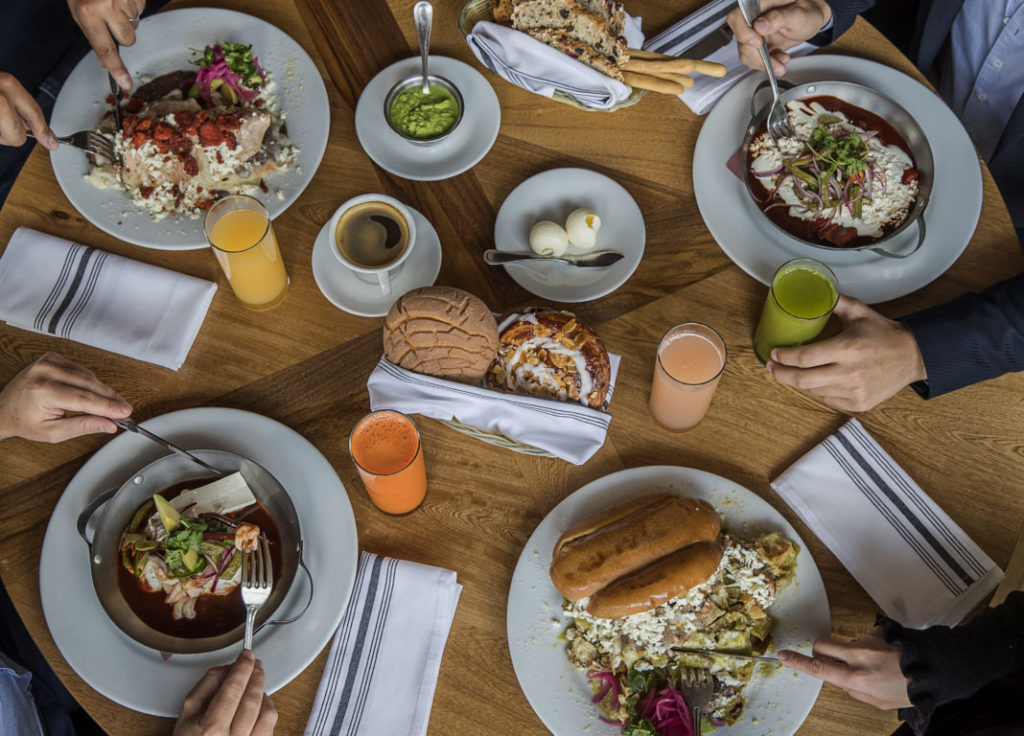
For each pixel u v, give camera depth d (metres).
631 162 1.64
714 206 1.58
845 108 1.62
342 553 1.31
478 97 1.68
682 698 1.20
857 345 1.37
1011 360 1.40
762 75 1.68
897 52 1.75
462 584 1.33
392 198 1.49
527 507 1.38
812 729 1.22
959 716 1.31
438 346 1.32
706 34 1.73
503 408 1.33
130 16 1.66
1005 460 1.39
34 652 1.76
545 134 1.67
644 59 1.62
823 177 1.52
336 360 1.49
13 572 1.32
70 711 1.80
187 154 1.54
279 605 1.25
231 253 1.33
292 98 1.67
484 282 1.54
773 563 1.27
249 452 1.39
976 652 1.13
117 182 1.59
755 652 1.25
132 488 1.29
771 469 1.40
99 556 1.25
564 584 1.19
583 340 1.39
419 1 1.61
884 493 1.34
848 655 1.18
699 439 1.42
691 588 1.17
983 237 1.56
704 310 1.52
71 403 1.31
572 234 1.51
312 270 1.55
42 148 1.64
